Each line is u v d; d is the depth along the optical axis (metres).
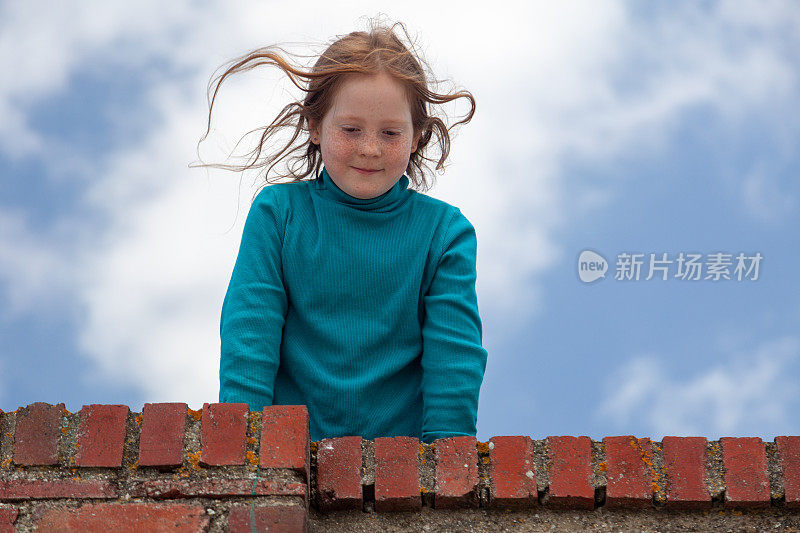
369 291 5.38
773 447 4.64
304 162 5.98
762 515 4.55
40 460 4.30
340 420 5.22
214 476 4.28
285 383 5.34
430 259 5.51
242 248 5.46
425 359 5.36
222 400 5.13
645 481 4.56
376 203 5.48
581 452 4.62
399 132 5.40
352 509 4.55
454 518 4.54
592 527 4.53
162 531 4.15
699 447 4.64
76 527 4.14
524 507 4.56
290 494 4.23
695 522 4.54
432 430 5.21
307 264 5.39
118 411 4.41
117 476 4.29
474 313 5.47
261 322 5.23
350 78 5.37
